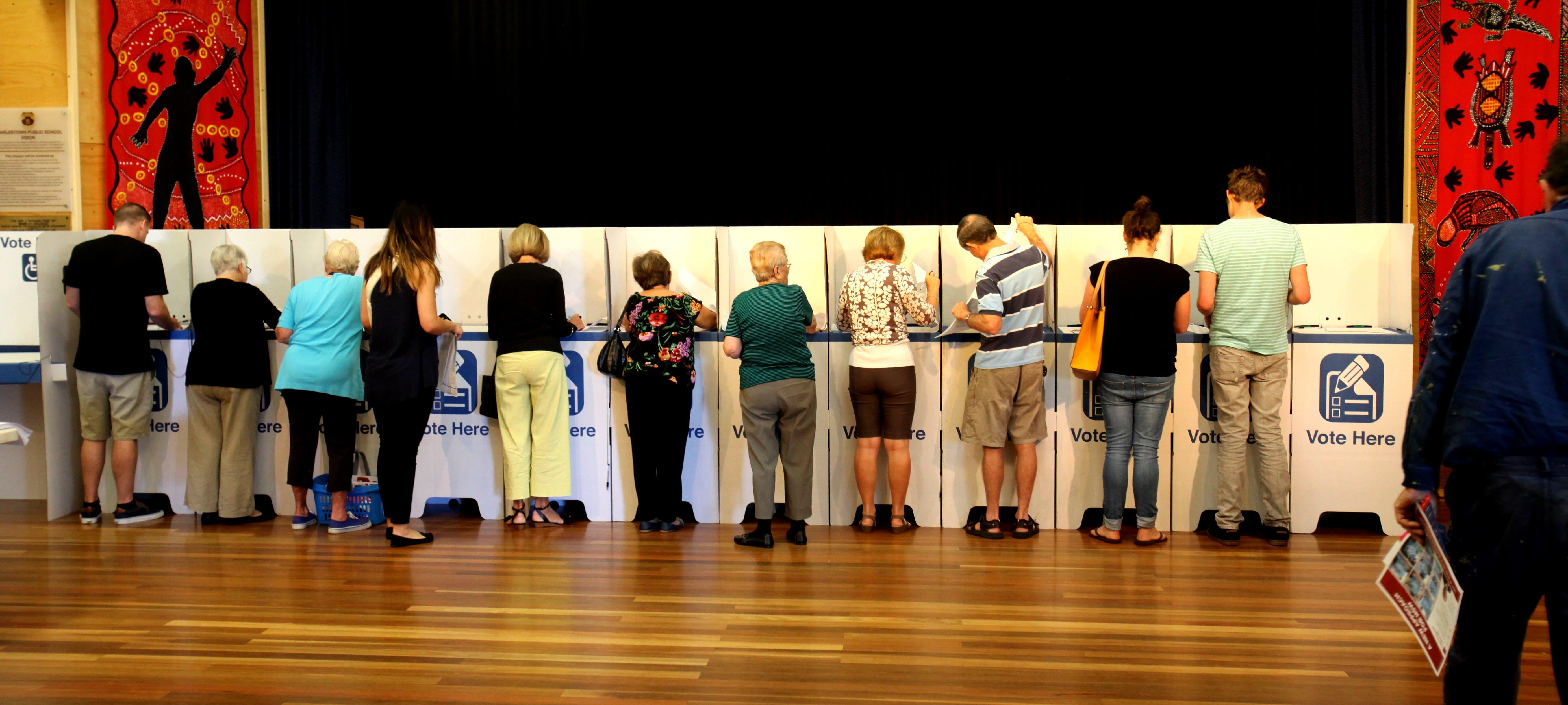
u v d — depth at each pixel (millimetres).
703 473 4121
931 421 4004
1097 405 3926
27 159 5168
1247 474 3906
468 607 2895
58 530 3943
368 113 6480
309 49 6176
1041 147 6430
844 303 3768
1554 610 1535
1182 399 3900
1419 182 4945
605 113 6633
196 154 5559
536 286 3875
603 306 4215
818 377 4047
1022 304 3664
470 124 6605
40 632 2672
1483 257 1616
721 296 4160
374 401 3543
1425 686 2273
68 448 4238
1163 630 2670
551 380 3893
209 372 3936
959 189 6539
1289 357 3852
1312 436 3859
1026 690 2254
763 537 3623
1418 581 1730
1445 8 4848
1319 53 5793
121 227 3965
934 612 2830
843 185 6633
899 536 3842
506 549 3621
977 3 6414
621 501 4148
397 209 3557
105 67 5227
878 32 6516
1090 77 6324
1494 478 1547
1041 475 3971
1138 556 3514
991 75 6441
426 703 2180
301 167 6195
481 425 4156
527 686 2279
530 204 6668
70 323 4230
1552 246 1544
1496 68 4723
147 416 4074
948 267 4035
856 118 6590
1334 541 3738
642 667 2396
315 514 4105
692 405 4098
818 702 2182
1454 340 1640
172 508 4289
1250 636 2623
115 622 2752
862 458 3834
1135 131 6285
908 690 2254
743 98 6621
